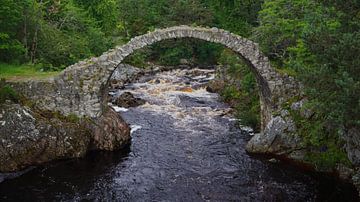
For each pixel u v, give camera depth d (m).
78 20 36.97
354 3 13.13
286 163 18.56
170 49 50.66
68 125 19.08
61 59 29.64
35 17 28.14
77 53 31.22
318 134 17.48
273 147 19.36
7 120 17.64
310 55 18.45
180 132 23.03
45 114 19.14
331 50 13.02
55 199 15.21
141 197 15.52
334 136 17.55
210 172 17.80
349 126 13.90
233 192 15.93
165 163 18.78
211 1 54.94
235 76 30.52
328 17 16.72
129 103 28.30
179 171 17.92
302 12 23.16
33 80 19.52
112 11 48.56
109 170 17.94
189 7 51.66
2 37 23.42
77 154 18.91
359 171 15.48
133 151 20.17
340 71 12.88
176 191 16.03
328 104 13.50
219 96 31.45
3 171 16.94
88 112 19.83
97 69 19.70
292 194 15.69
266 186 16.39
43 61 27.19
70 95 19.55
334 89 13.41
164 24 50.88
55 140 18.44
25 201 15.00
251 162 18.78
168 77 40.19
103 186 16.39
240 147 20.75
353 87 11.84
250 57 19.59
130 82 37.56
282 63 22.36
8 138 17.39
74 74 19.58
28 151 17.72
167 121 24.98
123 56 19.72
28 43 28.17
